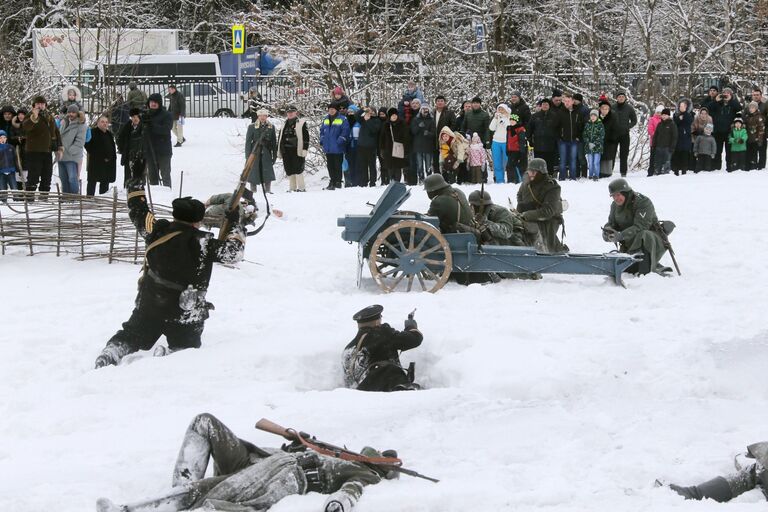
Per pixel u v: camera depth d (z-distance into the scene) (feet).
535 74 129.80
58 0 167.43
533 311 50.83
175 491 26.32
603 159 97.35
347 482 26.68
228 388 39.75
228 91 156.35
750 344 42.98
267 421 28.99
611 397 38.58
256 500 26.40
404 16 131.75
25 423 35.47
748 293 54.44
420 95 100.53
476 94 126.41
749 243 66.44
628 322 48.16
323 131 96.68
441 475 29.19
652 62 135.54
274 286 57.16
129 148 90.84
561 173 96.07
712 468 29.50
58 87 125.49
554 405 36.29
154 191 89.04
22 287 57.16
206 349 43.98
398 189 56.75
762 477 27.96
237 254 44.65
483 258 56.75
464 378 40.98
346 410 35.88
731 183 88.84
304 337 45.47
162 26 196.65
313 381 43.06
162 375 41.24
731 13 140.05
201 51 200.03
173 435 33.58
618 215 60.13
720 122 102.17
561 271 57.06
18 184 84.69
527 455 31.17
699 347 42.52
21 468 30.66
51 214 63.93
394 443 32.40
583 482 28.60
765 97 106.22
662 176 97.50
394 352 42.16
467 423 34.27
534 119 95.25
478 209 60.23
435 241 56.39
